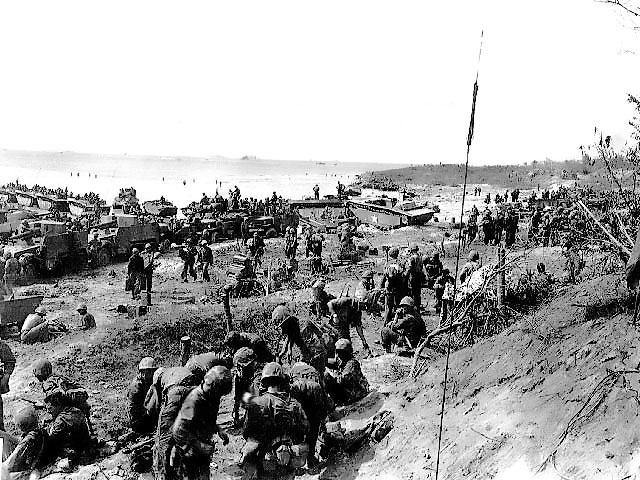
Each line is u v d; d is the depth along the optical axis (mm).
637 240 7000
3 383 10523
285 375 8508
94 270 29734
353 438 9148
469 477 6820
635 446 5637
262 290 24672
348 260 31891
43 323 16984
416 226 47625
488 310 12648
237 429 10648
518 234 39500
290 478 8234
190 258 27594
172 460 7496
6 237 30625
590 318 8727
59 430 9578
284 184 118062
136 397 10297
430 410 9125
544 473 6113
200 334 17531
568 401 6992
